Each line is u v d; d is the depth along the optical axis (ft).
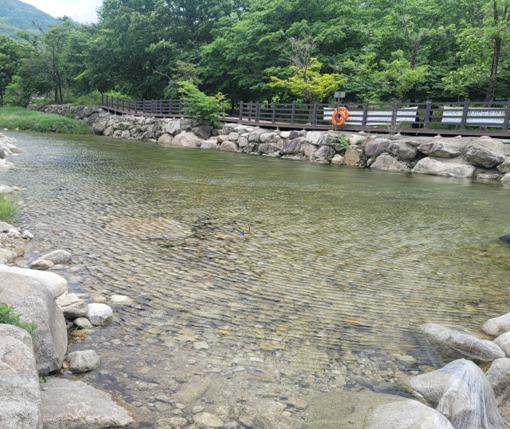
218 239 21.13
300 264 17.87
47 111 154.51
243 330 12.03
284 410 8.60
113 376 9.57
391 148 55.62
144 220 24.17
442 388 8.96
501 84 88.48
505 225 25.54
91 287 14.60
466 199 34.01
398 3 94.17
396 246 20.85
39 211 24.99
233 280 15.83
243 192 34.68
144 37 121.08
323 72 94.02
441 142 51.08
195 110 89.04
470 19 83.15
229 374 9.86
